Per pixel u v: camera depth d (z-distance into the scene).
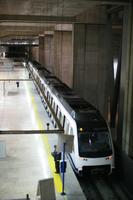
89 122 15.91
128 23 17.61
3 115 25.30
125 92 18.30
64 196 12.23
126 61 18.02
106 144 15.66
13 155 16.34
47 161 15.60
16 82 42.75
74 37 29.44
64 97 20.06
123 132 18.48
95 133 15.68
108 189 15.99
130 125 18.05
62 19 29.28
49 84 27.28
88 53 29.84
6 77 47.97
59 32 41.47
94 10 28.64
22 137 19.42
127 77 18.05
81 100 19.08
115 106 29.28
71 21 29.36
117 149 19.27
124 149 18.12
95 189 15.77
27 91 38.06
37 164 15.22
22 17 28.59
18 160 15.67
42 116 25.05
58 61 41.28
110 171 15.77
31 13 27.55
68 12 26.28
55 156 14.30
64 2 20.19
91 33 29.55
